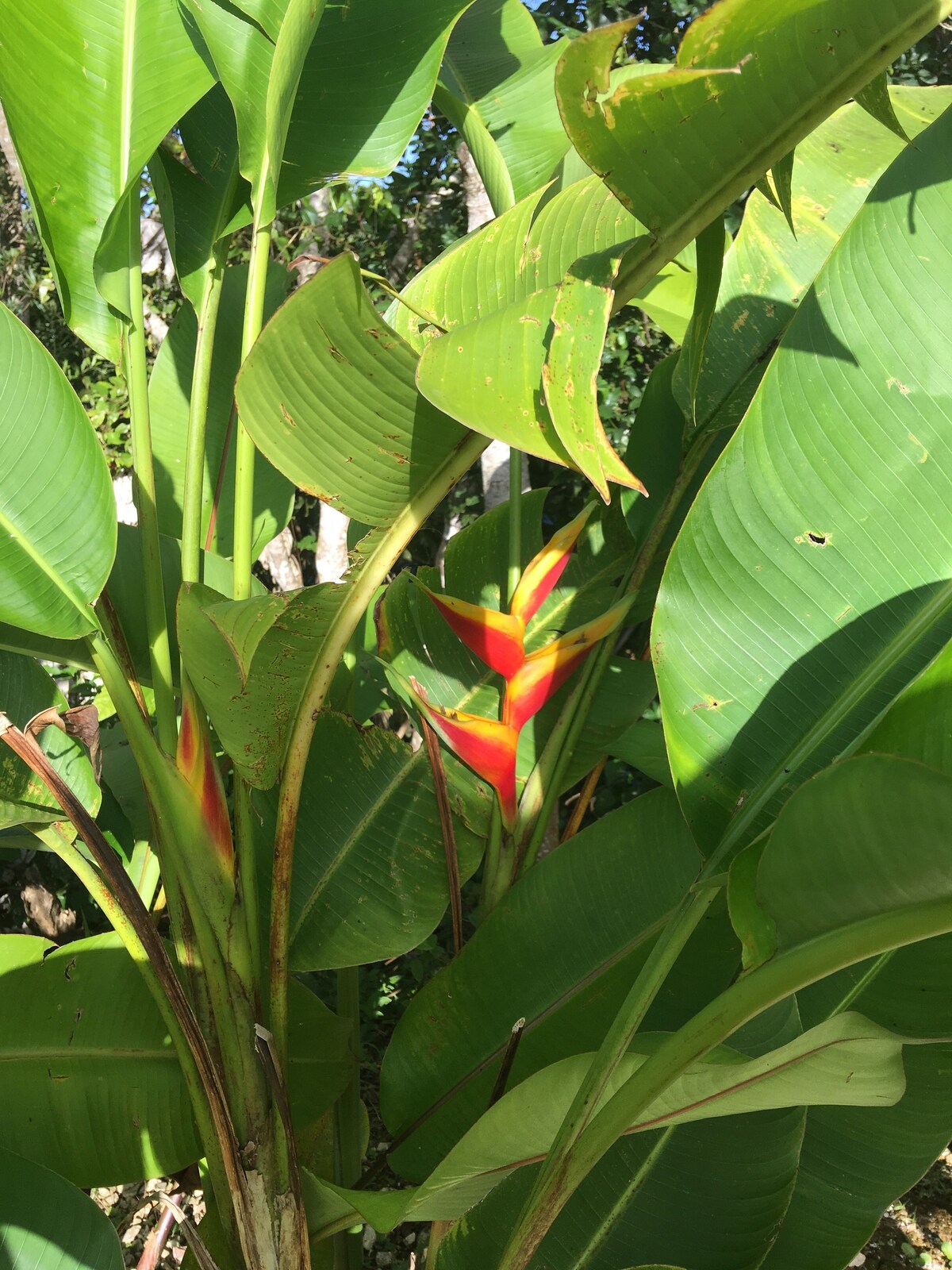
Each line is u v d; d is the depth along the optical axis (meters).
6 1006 1.45
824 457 1.13
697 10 4.14
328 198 5.56
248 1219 1.26
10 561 1.14
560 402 0.86
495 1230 1.34
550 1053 1.46
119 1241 1.27
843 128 1.80
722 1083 1.00
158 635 1.37
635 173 0.91
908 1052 1.35
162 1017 1.44
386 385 1.00
